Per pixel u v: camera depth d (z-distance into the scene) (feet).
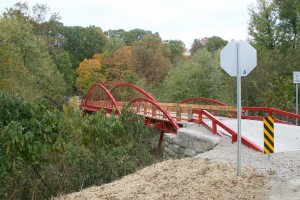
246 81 88.79
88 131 33.99
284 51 108.47
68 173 28.99
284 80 76.18
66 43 263.90
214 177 25.84
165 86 134.10
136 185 25.54
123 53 203.21
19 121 26.14
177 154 48.85
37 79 121.39
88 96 135.64
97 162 31.83
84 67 203.51
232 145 38.45
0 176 24.47
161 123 67.56
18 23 134.31
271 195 22.30
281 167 28.22
